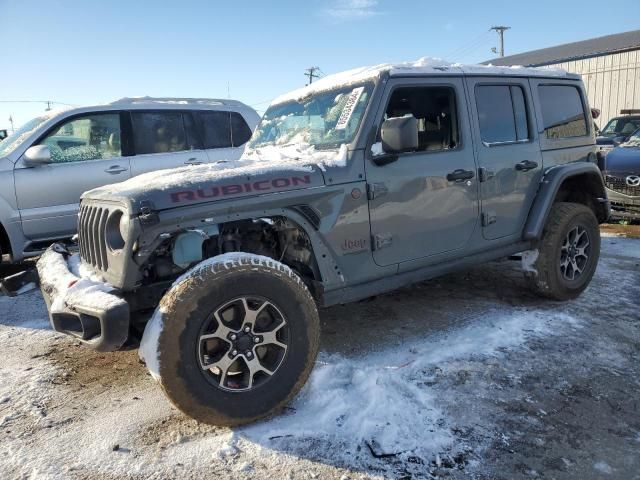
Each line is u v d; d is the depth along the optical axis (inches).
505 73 165.6
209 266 103.9
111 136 245.4
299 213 120.3
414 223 139.8
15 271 247.8
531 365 133.0
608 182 319.3
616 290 195.5
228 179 112.8
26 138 227.5
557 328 157.4
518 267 229.6
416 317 169.3
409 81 140.9
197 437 104.2
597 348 143.2
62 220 231.3
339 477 91.4
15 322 179.0
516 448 99.3
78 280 114.5
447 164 145.9
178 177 114.1
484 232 158.2
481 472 92.6
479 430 104.8
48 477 92.1
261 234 132.5
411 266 142.3
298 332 111.0
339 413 110.6
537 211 169.3
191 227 107.3
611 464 94.7
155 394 124.0
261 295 106.6
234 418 104.6
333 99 145.9
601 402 115.6
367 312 175.0
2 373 137.4
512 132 167.5
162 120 257.9
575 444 100.7
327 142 139.2
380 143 132.8
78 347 155.5
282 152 149.3
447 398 116.9
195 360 100.5
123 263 104.7
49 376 135.1
